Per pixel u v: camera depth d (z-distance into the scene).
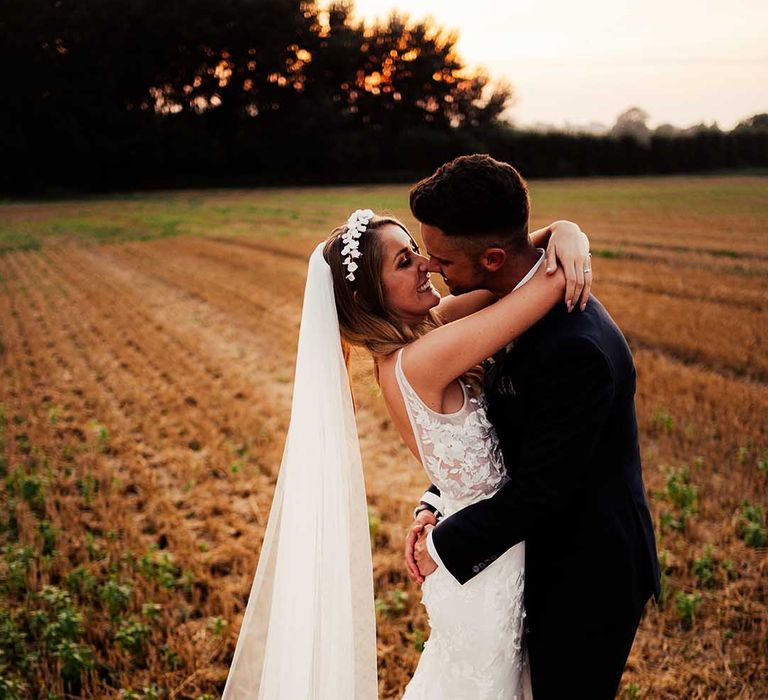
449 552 2.00
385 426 7.35
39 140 55.72
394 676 3.59
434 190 1.89
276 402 8.33
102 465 6.47
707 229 24.78
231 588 4.44
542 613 2.09
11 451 6.86
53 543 5.04
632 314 11.83
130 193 56.31
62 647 3.63
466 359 1.96
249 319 12.81
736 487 5.60
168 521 5.32
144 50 58.88
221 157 60.94
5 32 54.25
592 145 66.00
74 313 13.88
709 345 9.86
